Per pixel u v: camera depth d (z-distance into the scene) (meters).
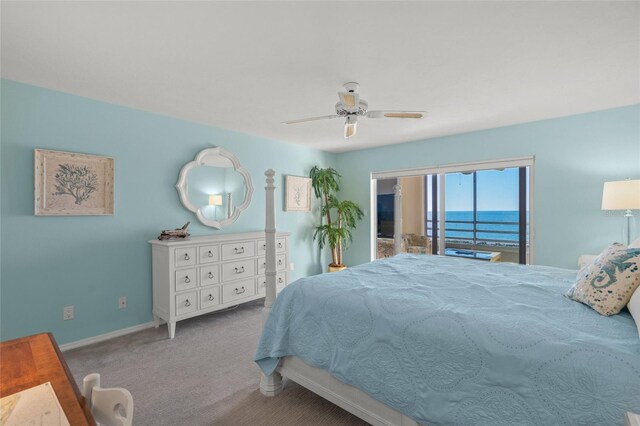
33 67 2.33
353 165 5.57
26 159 2.64
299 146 5.11
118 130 3.14
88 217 2.97
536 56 2.20
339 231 5.11
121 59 2.21
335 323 1.80
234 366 2.51
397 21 1.78
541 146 3.77
